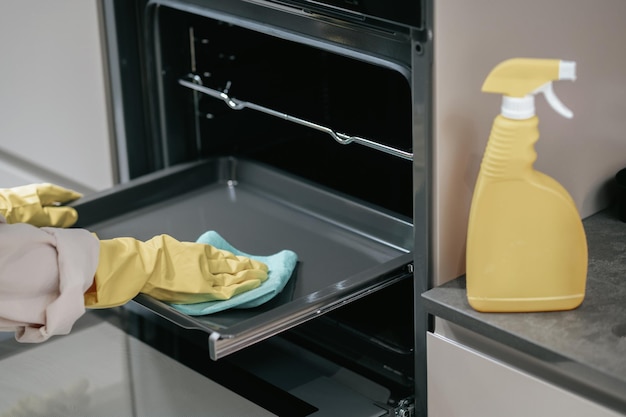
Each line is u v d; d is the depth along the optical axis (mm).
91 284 1496
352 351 1838
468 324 1419
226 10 1729
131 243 1562
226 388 1780
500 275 1389
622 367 1271
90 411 1709
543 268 1384
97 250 1502
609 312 1397
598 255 1561
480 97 1461
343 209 1915
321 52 1973
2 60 2176
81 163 2127
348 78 1953
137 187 1976
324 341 1888
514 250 1376
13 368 1831
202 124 2094
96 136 2059
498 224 1365
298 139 2092
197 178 2064
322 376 1805
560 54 1543
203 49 2043
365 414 1675
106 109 2006
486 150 1364
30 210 1810
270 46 1995
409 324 1791
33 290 1454
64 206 1897
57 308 1438
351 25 1527
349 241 1848
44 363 1848
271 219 1944
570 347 1319
